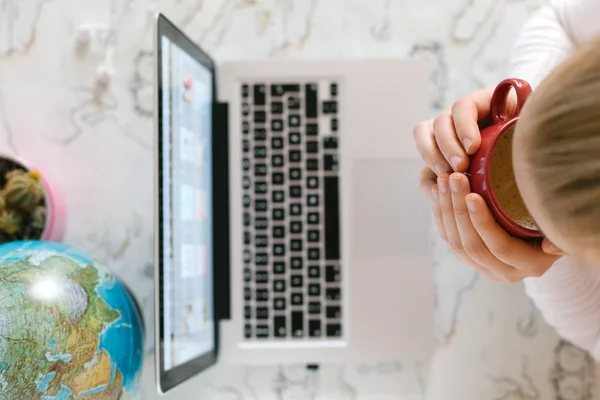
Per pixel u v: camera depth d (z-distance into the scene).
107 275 0.69
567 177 0.23
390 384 0.86
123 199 0.87
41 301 0.58
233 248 0.81
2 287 0.58
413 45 0.86
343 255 0.81
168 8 0.86
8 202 0.80
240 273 0.81
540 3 0.85
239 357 0.81
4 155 0.81
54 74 0.87
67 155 0.87
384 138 0.80
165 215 0.66
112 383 0.62
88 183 0.87
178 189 0.70
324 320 0.81
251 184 0.81
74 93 0.87
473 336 0.86
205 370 0.79
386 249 0.80
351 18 0.86
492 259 0.39
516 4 0.85
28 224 0.81
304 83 0.81
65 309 0.59
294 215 0.81
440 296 0.86
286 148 0.81
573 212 0.23
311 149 0.81
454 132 0.39
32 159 0.87
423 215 0.80
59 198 0.85
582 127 0.22
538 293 0.57
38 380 0.55
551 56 0.52
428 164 0.42
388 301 0.80
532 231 0.34
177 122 0.70
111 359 0.62
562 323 0.55
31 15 0.87
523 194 0.26
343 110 0.81
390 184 0.80
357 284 0.80
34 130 0.88
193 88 0.75
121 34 0.87
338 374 0.87
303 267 0.81
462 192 0.36
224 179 0.82
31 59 0.87
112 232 0.87
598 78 0.21
